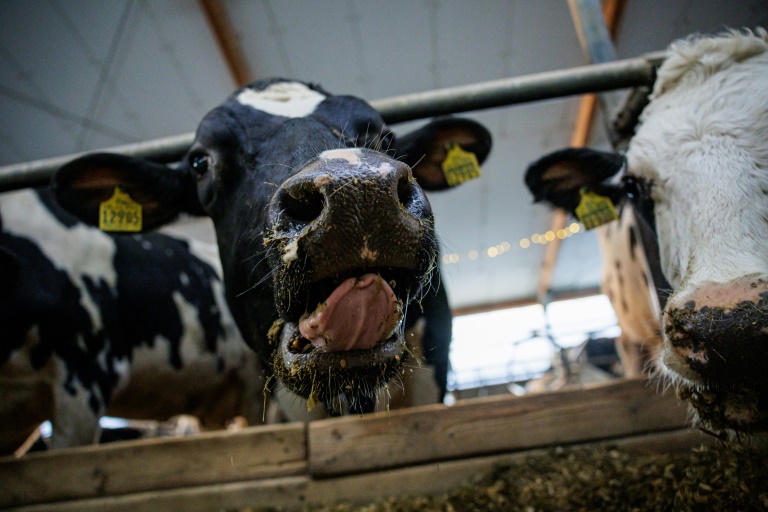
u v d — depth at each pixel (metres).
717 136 2.47
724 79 2.71
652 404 2.73
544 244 13.31
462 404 2.79
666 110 2.79
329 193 1.29
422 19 7.63
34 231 4.33
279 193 1.50
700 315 1.83
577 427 2.73
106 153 2.80
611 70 3.21
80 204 2.98
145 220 3.03
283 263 1.43
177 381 5.16
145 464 2.84
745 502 1.82
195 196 2.98
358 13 7.49
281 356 1.67
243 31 7.54
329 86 8.48
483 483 2.59
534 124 9.31
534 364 12.79
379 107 3.23
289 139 2.19
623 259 5.00
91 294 4.45
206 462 2.82
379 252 1.32
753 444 1.95
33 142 8.52
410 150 3.09
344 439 2.77
